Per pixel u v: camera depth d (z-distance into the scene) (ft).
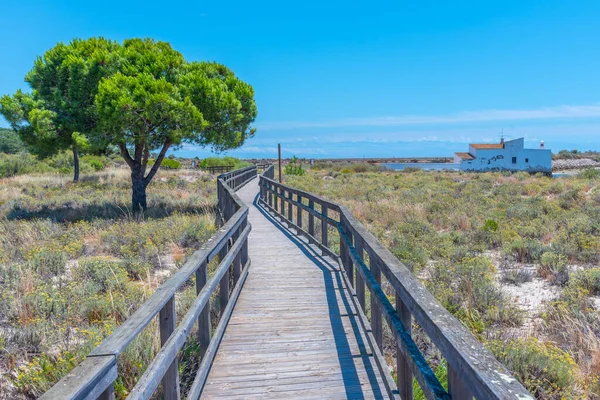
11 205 59.62
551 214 51.78
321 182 105.70
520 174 125.08
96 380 5.80
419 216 51.06
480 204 62.18
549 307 23.35
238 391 12.46
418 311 7.95
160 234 39.06
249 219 45.80
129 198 67.41
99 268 27.78
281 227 40.42
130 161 57.93
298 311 18.84
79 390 5.32
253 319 17.98
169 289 9.57
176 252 35.55
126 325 7.52
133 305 22.48
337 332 16.63
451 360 6.31
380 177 128.36
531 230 42.19
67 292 23.68
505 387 5.03
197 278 13.05
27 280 25.41
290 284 22.63
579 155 314.96
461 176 128.98
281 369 13.79
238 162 172.04
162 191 80.69
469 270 28.50
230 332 16.69
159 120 51.37
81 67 54.13
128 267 29.76
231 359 14.48
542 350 17.16
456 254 34.73
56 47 58.65
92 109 54.85
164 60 56.24
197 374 12.11
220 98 56.13
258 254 29.40
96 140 53.36
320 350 15.12
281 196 43.11
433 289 25.29
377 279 13.52
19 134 66.28
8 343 18.21
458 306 23.66
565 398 14.85
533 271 31.58
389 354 17.89
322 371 13.64
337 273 24.48
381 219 50.37
